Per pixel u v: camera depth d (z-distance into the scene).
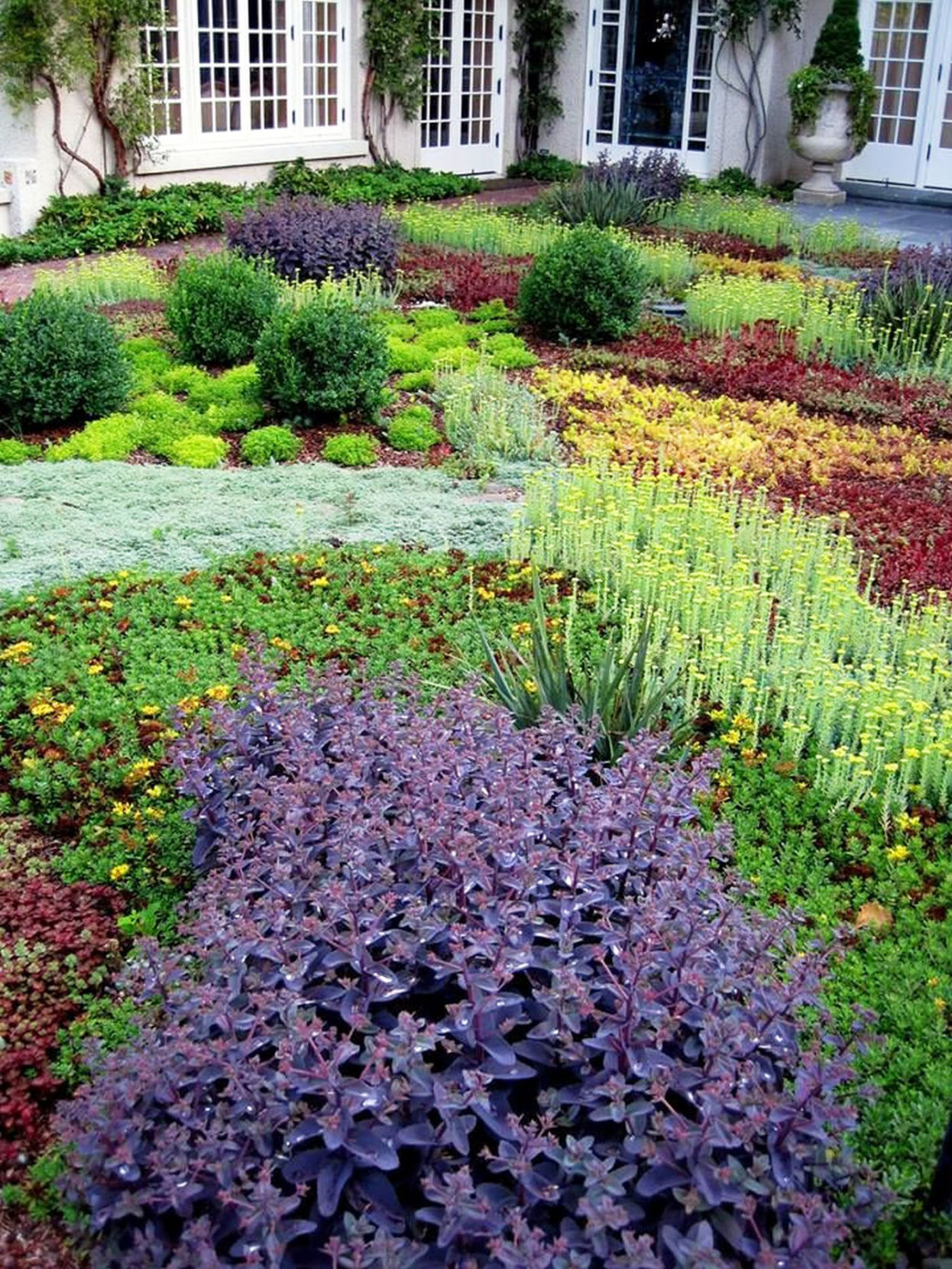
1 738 4.50
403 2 16.84
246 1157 2.27
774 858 3.88
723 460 7.44
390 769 3.19
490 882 2.63
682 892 2.71
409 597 5.55
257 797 3.12
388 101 17.45
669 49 18.75
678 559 5.73
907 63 17.78
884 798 4.08
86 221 13.16
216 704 4.28
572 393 8.76
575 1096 2.32
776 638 4.89
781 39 18.11
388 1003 2.62
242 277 9.37
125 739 4.40
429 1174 2.18
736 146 18.52
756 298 10.73
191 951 2.99
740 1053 2.39
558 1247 2.02
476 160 19.17
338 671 4.48
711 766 3.39
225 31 15.23
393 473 7.30
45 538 6.15
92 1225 2.28
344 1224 2.18
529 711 4.14
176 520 6.45
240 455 7.68
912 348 9.77
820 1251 2.06
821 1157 2.34
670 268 12.10
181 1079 2.31
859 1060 2.97
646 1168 2.27
